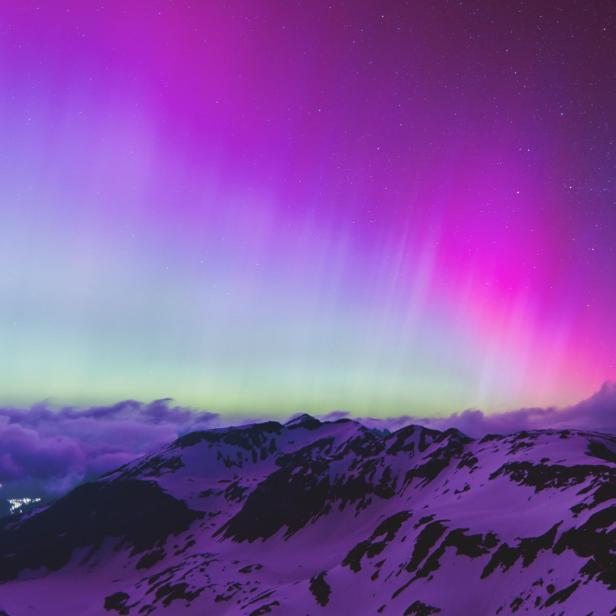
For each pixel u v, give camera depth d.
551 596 107.62
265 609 151.88
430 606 123.25
